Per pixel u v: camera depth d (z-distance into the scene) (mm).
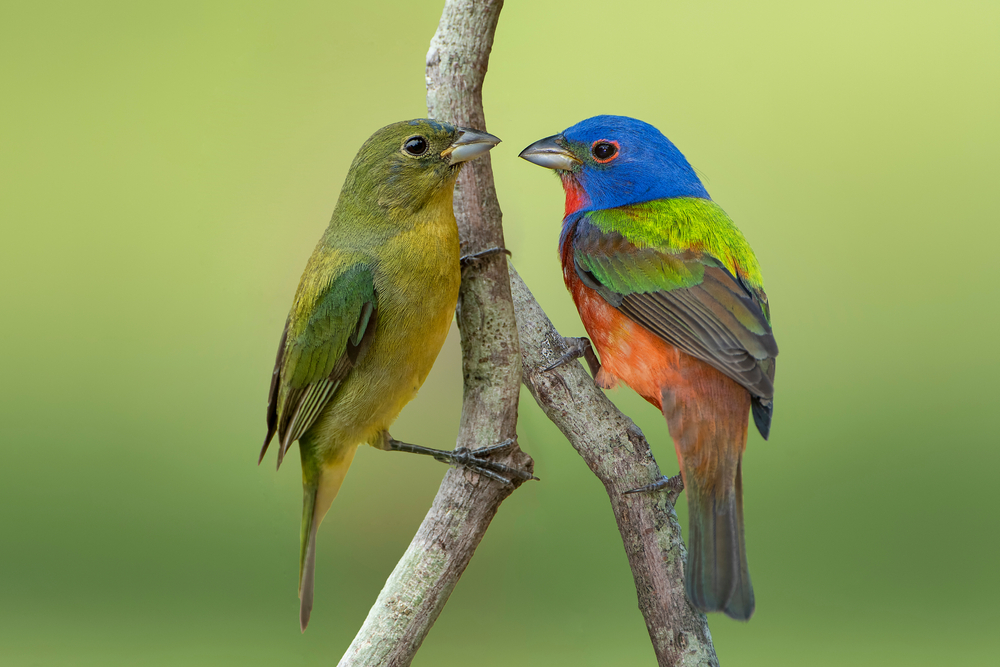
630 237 2672
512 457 2625
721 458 2648
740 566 2635
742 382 2646
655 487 2639
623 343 2666
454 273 2643
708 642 2633
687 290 2662
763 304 2670
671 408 2654
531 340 2645
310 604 2652
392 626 2619
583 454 2643
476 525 2623
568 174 2695
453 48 2641
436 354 2652
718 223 2678
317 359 2650
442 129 2641
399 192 2645
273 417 2668
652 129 2691
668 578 2635
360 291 2646
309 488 2658
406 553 2625
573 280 2682
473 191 2639
